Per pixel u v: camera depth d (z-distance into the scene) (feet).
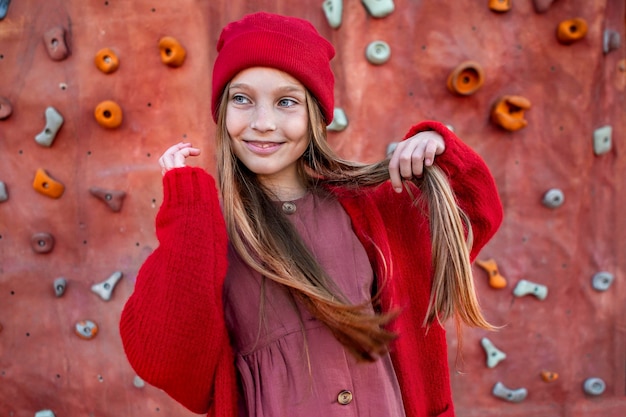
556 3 6.32
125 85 6.19
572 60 6.39
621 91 6.56
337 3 6.06
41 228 6.33
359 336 2.86
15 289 6.38
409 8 6.23
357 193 3.48
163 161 3.10
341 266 3.19
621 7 6.50
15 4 6.15
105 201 6.22
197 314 2.78
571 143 6.47
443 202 3.13
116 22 6.14
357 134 6.26
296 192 3.47
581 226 6.59
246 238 3.06
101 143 6.25
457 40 6.29
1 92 6.19
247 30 3.08
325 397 3.02
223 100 3.23
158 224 2.98
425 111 6.33
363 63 6.23
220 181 3.26
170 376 2.85
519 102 6.12
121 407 6.42
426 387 3.66
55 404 6.45
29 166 6.28
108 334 6.36
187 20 6.15
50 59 6.17
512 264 6.50
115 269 6.33
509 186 6.44
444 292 3.33
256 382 3.04
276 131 3.06
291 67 3.02
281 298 3.08
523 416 6.54
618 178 6.63
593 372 6.70
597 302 6.66
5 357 6.44
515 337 6.55
